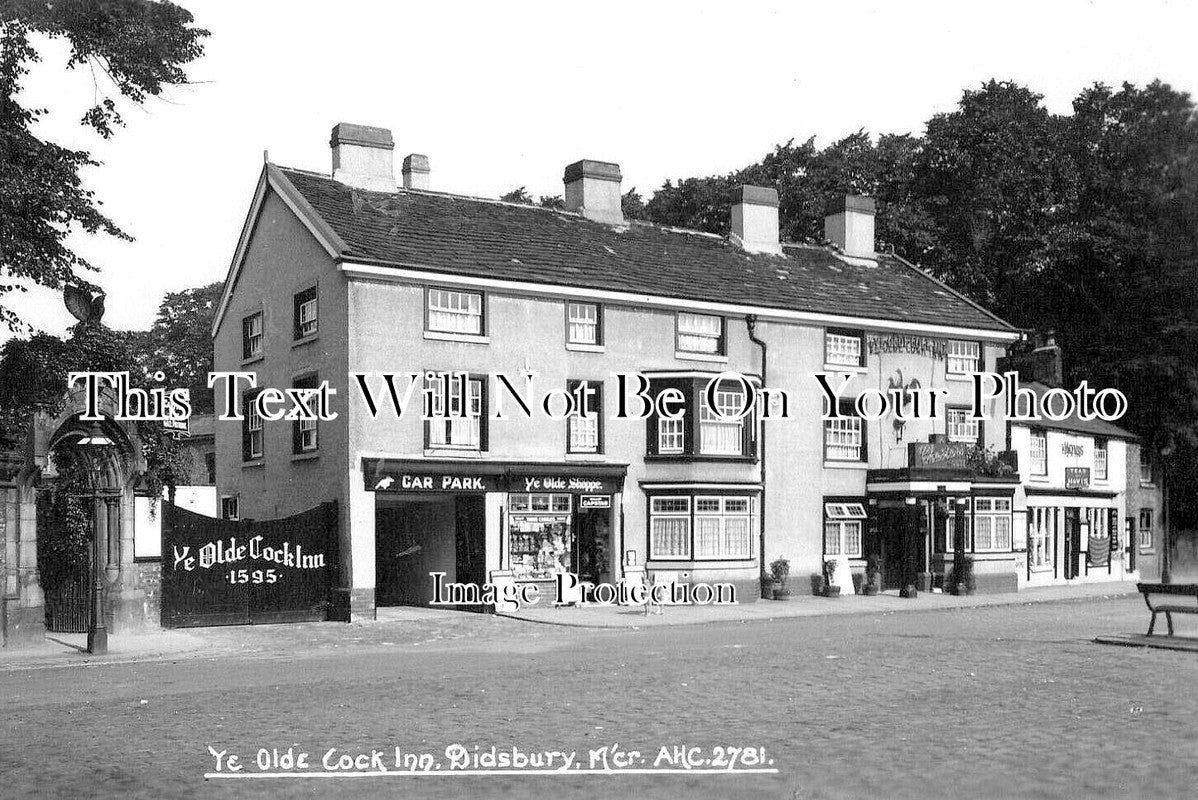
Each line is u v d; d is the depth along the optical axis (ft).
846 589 118.11
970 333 130.62
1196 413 162.71
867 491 121.80
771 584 113.50
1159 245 161.48
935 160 176.76
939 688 48.16
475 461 98.68
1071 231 167.53
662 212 189.47
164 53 86.53
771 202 131.54
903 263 142.92
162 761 34.91
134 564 83.56
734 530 111.55
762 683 50.57
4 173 79.41
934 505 126.52
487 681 52.70
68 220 86.74
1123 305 168.55
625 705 44.47
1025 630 78.38
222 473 119.34
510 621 92.84
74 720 43.09
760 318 116.67
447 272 98.32
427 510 106.32
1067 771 31.45
